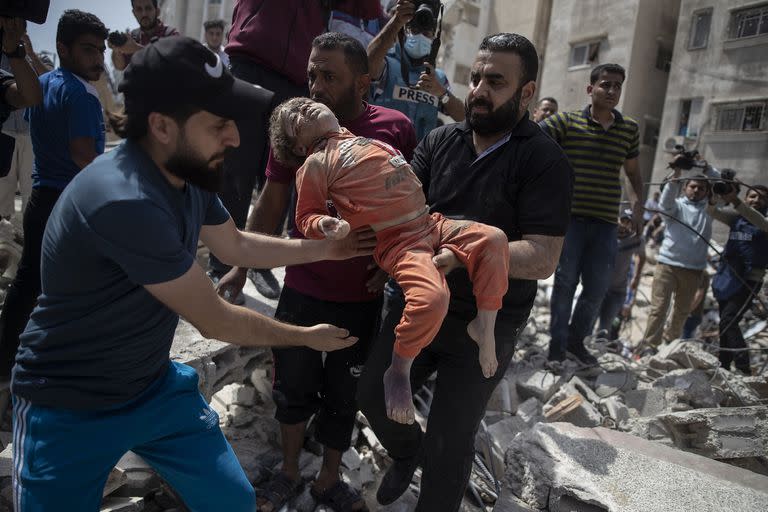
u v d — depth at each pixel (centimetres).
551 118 432
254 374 371
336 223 187
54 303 159
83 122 280
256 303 393
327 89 242
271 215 273
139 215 141
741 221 549
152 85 141
